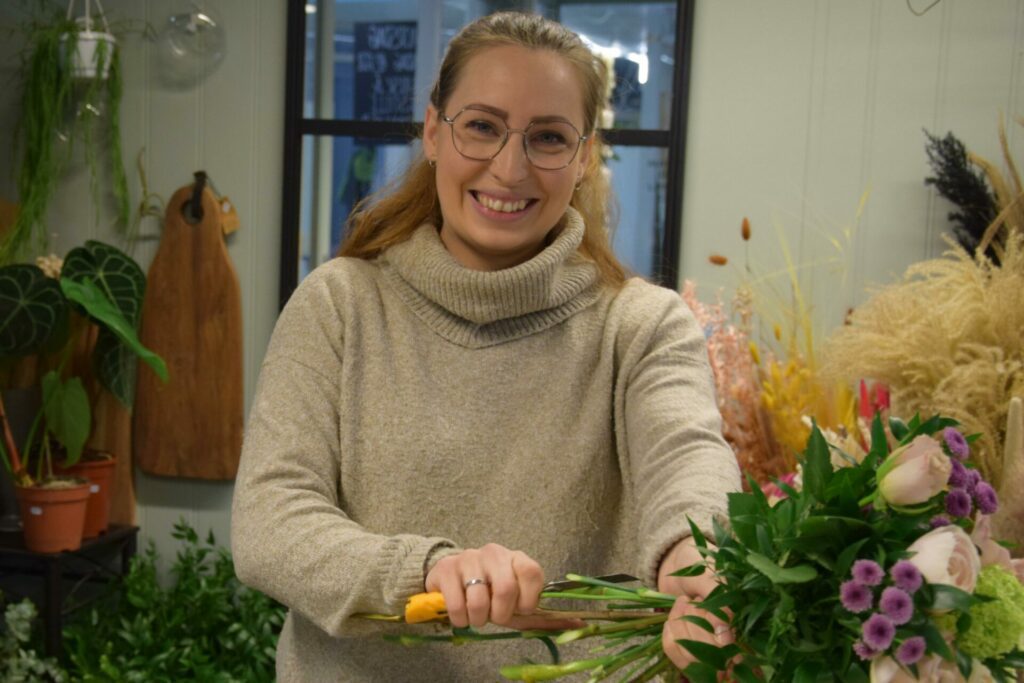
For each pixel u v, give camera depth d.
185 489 3.05
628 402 1.20
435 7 2.78
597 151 1.35
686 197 2.71
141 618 2.74
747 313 2.33
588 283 1.26
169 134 3.00
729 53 2.65
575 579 0.99
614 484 1.21
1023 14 2.46
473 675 1.16
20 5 3.00
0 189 3.04
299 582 1.00
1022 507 1.39
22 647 2.77
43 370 3.00
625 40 2.68
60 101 2.87
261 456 1.11
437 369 1.19
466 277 1.17
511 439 1.18
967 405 1.63
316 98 2.87
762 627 0.80
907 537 0.75
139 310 2.86
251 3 2.92
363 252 1.28
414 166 1.29
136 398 3.03
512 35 1.15
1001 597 0.74
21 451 2.86
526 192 1.15
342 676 1.15
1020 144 2.47
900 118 2.56
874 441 0.80
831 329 2.62
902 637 0.70
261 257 2.96
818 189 2.62
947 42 2.52
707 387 1.19
